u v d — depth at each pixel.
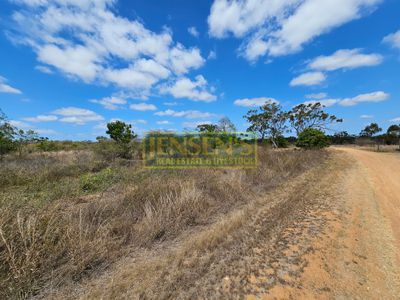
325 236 3.46
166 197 4.59
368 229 3.76
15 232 2.64
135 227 3.67
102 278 2.53
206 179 6.16
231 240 3.30
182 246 3.26
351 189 6.45
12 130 10.20
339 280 2.44
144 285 2.35
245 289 2.29
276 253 2.95
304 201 5.15
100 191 5.55
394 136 34.06
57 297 2.22
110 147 10.62
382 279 2.46
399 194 6.16
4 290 2.16
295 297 2.18
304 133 20.28
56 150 14.60
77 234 2.97
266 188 6.43
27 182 5.95
